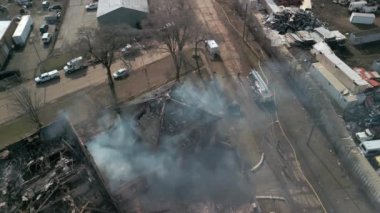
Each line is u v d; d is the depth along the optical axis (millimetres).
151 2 79500
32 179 36562
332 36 65688
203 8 80000
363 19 72438
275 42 66625
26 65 65625
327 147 47688
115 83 60125
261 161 46062
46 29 75000
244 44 68000
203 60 64188
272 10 74562
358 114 51000
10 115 54594
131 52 66938
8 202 34688
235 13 78062
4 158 40875
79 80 61375
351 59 62906
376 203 39719
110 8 72000
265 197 41875
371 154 44531
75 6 83875
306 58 61906
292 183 43375
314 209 40469
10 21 72938
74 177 35844
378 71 58500
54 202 33750
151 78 60656
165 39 58500
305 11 75062
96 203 34406
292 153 47000
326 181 43469
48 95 58344
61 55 67688
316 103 52531
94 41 57219
